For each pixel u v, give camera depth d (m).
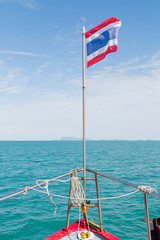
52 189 22.02
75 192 5.22
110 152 80.25
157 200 17.23
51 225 13.28
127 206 16.09
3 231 12.48
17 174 32.06
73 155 66.88
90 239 5.00
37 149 106.56
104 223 13.18
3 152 83.38
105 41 5.98
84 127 5.39
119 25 5.85
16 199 18.62
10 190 22.31
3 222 13.77
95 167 38.25
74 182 5.21
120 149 103.12
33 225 13.28
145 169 35.47
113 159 52.75
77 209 16.00
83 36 5.50
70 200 5.30
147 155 65.44
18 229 12.73
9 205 17.05
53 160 51.56
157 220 4.39
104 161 48.06
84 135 5.38
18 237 11.80
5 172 34.03
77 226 5.56
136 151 86.75
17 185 24.59
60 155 67.12
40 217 14.49
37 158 57.34
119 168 36.75
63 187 22.78
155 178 27.39
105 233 5.22
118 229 12.37
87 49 6.29
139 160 49.91
